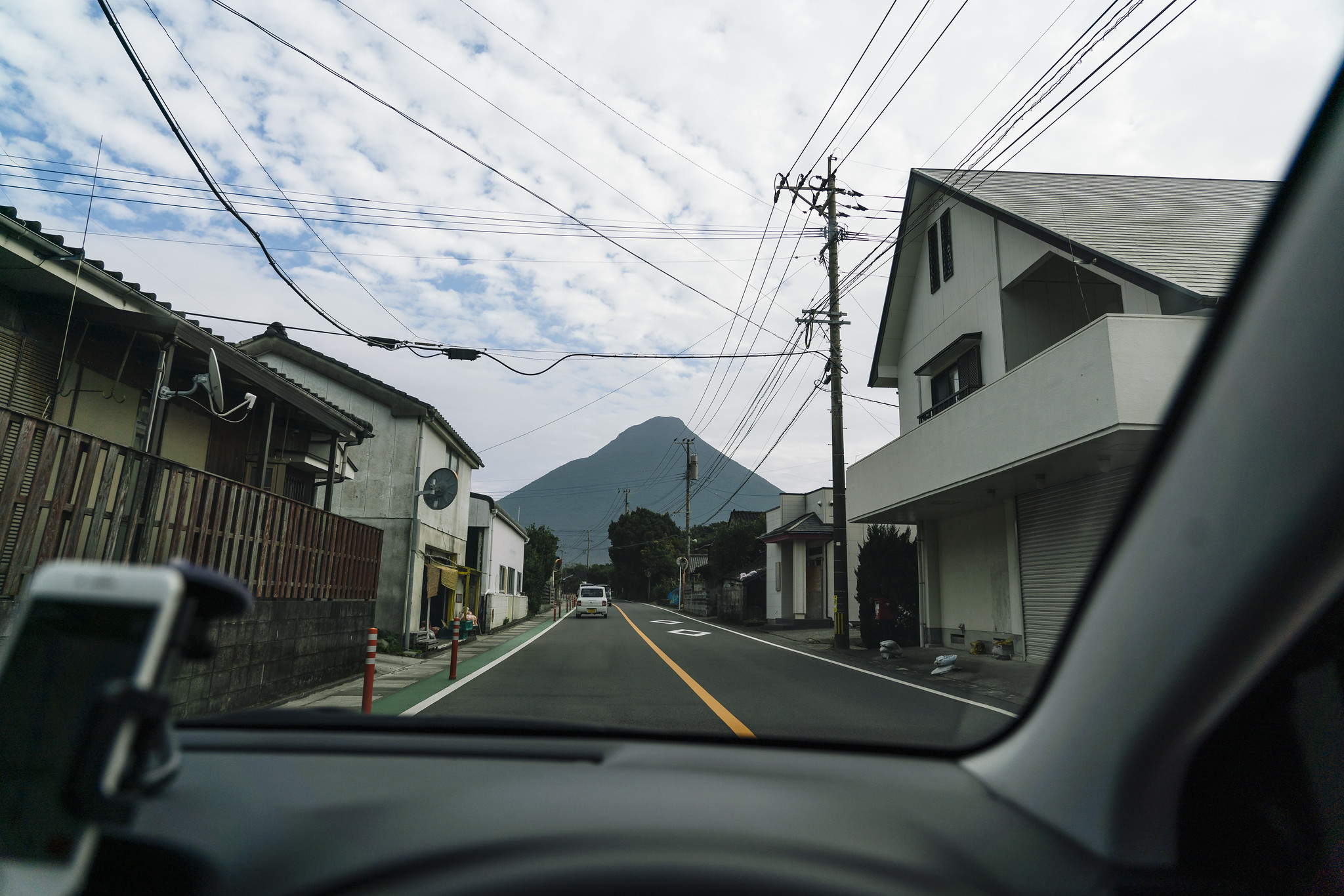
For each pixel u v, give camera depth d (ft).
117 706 2.37
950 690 29.86
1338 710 4.02
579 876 3.38
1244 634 3.57
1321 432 3.28
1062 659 4.51
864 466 58.03
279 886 3.65
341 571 36.17
